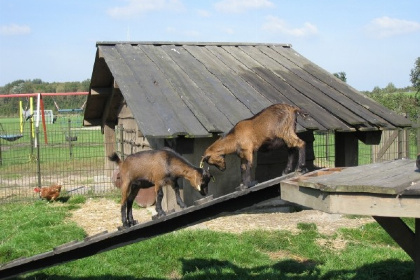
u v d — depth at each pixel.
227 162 10.91
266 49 14.88
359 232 9.29
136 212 11.38
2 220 10.63
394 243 8.77
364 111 11.36
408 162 5.48
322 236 9.12
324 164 14.74
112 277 7.15
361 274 7.14
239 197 5.22
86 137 33.00
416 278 5.84
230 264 7.58
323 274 7.18
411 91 32.97
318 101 11.49
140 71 11.51
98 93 14.64
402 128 11.06
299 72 13.39
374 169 4.86
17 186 15.03
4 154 24.97
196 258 7.82
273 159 11.70
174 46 13.66
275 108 5.29
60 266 7.45
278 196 5.05
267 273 7.16
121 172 5.38
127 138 14.55
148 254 7.95
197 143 10.55
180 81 11.41
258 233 9.09
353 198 3.69
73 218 10.87
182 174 5.26
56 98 73.31
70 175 17.53
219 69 12.63
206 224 9.98
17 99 74.81
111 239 5.41
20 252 8.20
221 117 10.06
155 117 9.66
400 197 3.53
